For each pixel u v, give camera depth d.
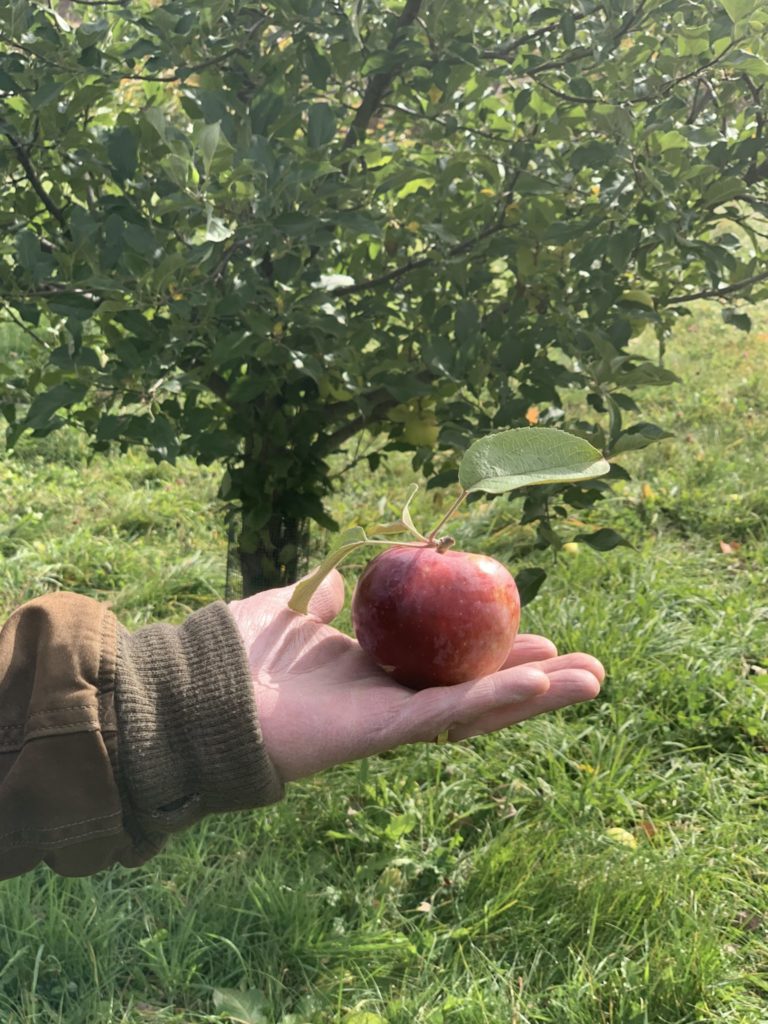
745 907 0.89
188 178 0.77
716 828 0.97
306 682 0.55
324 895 0.89
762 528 1.66
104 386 0.87
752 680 1.21
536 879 0.89
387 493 1.79
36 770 0.45
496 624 0.52
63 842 0.46
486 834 0.96
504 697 0.49
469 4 0.99
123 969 0.83
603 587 1.43
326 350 0.93
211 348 0.95
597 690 0.53
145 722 0.47
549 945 0.85
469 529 1.61
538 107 0.96
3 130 0.85
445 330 1.00
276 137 0.90
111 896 0.88
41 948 0.80
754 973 0.83
